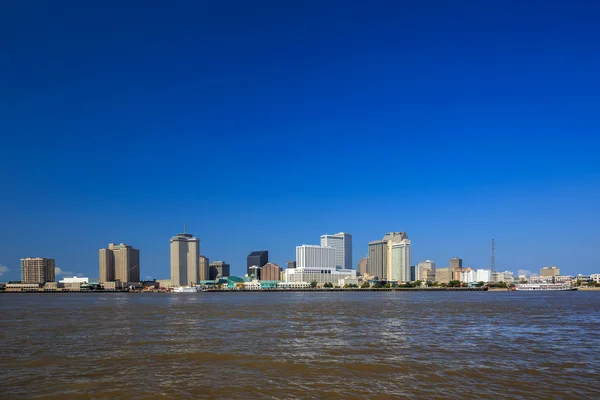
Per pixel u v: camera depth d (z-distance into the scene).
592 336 84.00
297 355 64.50
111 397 43.88
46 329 97.69
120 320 120.56
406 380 49.97
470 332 90.12
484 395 44.25
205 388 46.94
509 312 145.00
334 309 165.88
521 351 67.56
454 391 45.59
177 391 45.84
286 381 49.69
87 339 81.12
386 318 123.38
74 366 57.19
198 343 76.00
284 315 136.38
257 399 43.25
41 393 45.06
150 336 85.19
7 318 128.88
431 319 119.44
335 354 65.31
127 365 57.78
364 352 66.94
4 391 45.81
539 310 154.62
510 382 48.97
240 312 151.50
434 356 63.56
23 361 60.31
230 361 60.28
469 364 58.00
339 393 45.09
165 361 60.28
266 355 64.50
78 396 44.19
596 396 43.88
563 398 43.28
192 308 179.12
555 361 59.91
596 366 56.81
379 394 44.69
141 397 43.88
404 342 76.69
